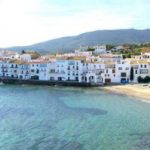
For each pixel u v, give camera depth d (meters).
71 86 184.75
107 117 95.50
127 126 84.12
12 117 94.19
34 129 80.50
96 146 67.06
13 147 65.75
